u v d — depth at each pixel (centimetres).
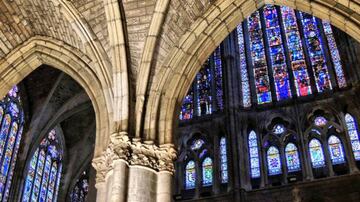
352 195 2230
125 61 1516
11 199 2259
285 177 2377
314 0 1488
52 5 1622
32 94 2505
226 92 2712
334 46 2700
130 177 1323
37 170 2517
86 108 2647
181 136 2681
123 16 1579
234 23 1594
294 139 2492
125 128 1394
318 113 2536
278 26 2888
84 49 1656
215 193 2416
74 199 2789
